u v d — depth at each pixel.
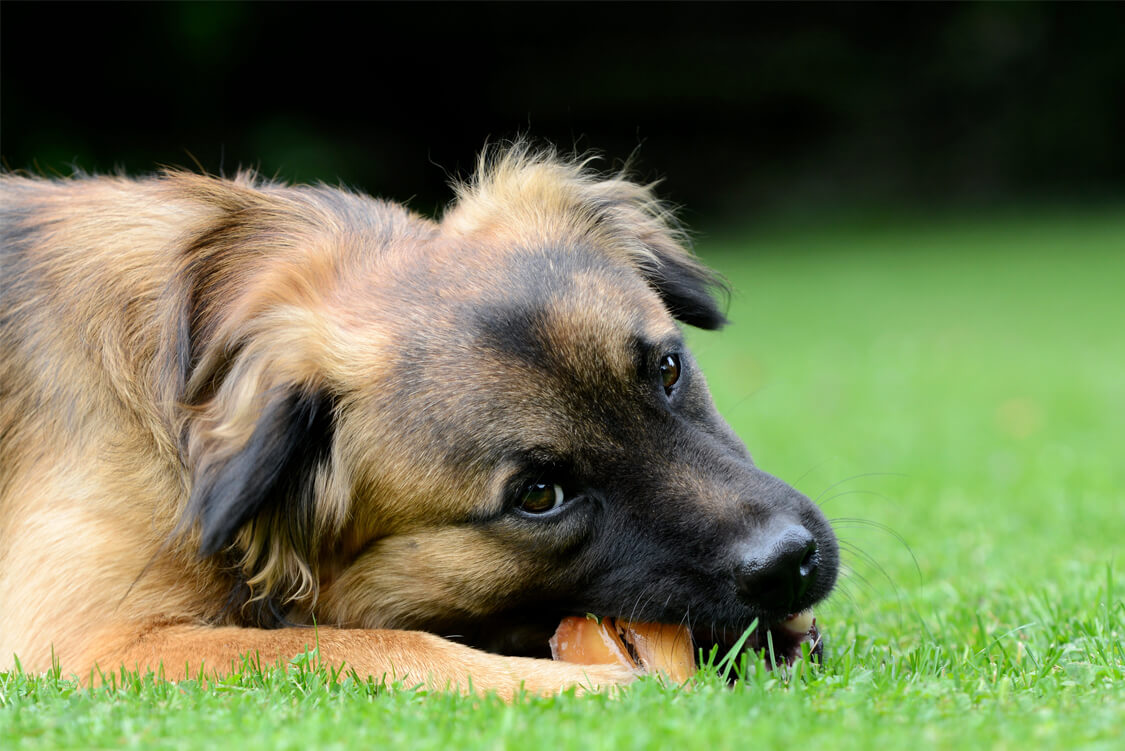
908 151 40.75
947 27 39.78
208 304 5.00
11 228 5.52
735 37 38.41
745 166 40.03
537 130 37.56
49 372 4.96
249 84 33.19
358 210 5.45
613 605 4.61
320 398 4.64
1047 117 40.31
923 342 20.64
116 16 29.56
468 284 4.74
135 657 4.43
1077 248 33.41
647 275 5.82
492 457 4.49
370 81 34.81
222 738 3.43
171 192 5.41
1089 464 10.09
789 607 4.45
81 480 4.72
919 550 7.12
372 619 4.88
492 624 4.87
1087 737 3.23
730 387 16.20
